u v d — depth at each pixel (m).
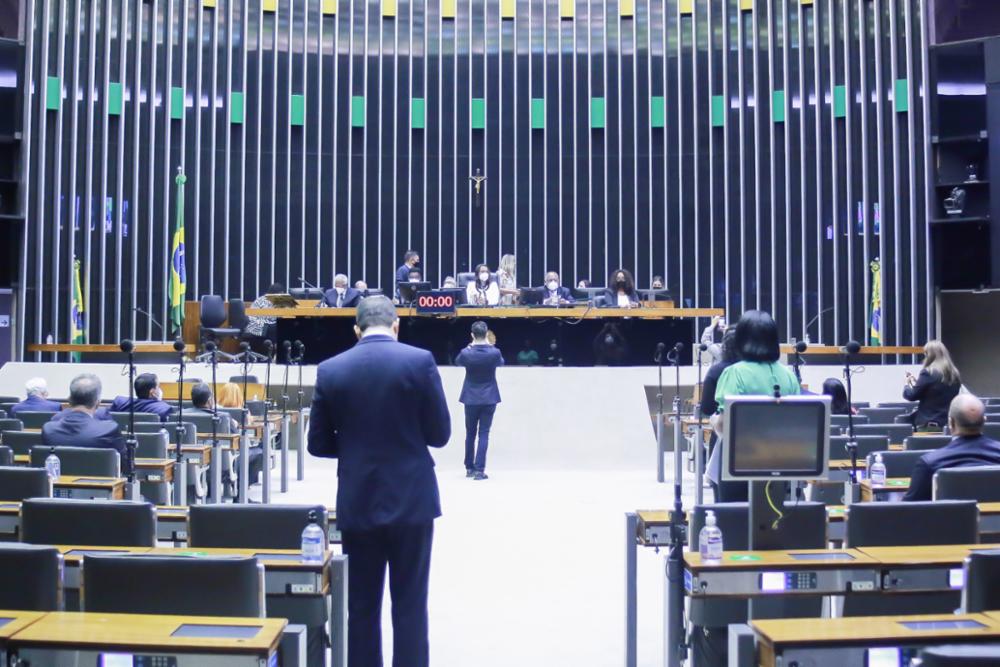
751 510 3.30
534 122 18.89
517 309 11.57
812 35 18.00
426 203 18.80
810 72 18.02
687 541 3.72
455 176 18.86
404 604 3.40
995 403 9.89
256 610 2.81
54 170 17.12
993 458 4.32
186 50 17.95
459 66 19.02
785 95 18.05
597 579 5.66
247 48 18.33
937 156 16.77
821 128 17.83
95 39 17.48
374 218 18.69
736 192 18.33
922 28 16.97
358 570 3.44
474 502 8.32
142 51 17.77
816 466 3.12
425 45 18.95
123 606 2.80
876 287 17.00
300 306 12.52
